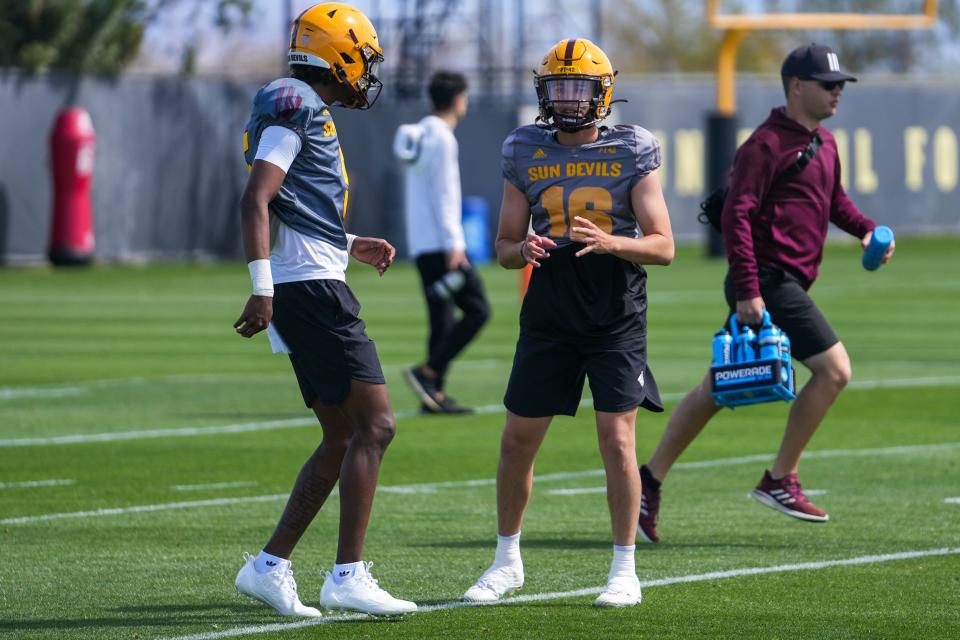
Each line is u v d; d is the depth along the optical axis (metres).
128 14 129.38
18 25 120.25
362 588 20.22
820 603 21.59
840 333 62.66
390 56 123.50
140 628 20.25
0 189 103.12
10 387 47.62
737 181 26.22
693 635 19.84
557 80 21.36
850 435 37.66
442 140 40.62
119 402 44.34
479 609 21.27
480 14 125.56
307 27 20.66
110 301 79.75
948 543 25.73
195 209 109.56
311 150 20.23
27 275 97.31
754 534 26.56
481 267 109.38
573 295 21.44
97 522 27.78
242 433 38.69
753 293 25.81
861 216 28.05
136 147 107.44
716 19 107.81
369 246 21.81
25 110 103.56
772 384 24.81
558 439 37.75
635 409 21.58
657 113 125.19
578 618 20.69
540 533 26.75
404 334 63.41
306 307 20.19
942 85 133.88
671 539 26.23
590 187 21.59
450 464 34.06
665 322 67.69
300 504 20.69
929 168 133.88
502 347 59.31
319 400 20.67
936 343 58.94
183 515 28.44
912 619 20.69
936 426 39.06
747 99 127.38
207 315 72.25
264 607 21.44
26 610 21.30
